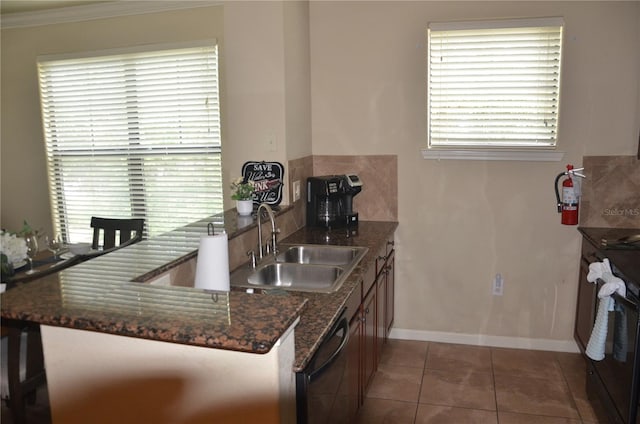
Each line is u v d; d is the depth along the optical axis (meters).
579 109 3.20
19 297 1.44
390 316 3.51
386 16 3.41
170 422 1.34
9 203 4.65
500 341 3.57
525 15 3.19
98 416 1.39
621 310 2.30
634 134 3.13
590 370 2.82
